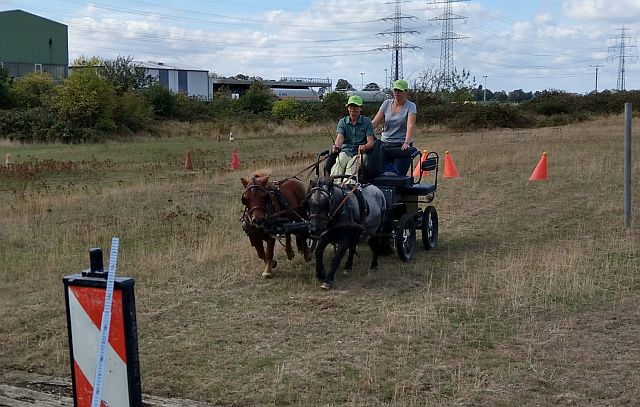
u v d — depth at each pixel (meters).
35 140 39.03
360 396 5.78
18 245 11.89
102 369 4.15
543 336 7.09
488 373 6.17
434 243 11.59
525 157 23.03
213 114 55.81
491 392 5.77
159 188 18.02
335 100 57.31
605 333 7.14
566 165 20.88
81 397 4.52
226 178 19.91
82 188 18.78
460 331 7.27
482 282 9.16
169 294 8.91
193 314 8.12
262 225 8.98
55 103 41.88
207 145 36.91
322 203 8.84
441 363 6.43
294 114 53.00
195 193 17.30
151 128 45.53
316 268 9.32
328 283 9.08
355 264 10.45
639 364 6.29
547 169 20.12
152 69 84.31
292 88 115.56
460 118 46.16
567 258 10.12
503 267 9.87
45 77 52.47
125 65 57.94
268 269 9.71
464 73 67.06
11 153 32.16
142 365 6.58
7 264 10.50
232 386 6.08
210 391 5.99
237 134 45.19
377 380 6.05
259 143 37.56
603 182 17.58
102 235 12.37
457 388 5.84
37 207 15.34
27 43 70.50
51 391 6.12
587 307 8.00
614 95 52.69
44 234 12.65
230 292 9.01
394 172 10.77
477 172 20.08
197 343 7.16
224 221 13.62
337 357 6.66
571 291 8.56
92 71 42.88
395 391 5.75
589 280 8.92
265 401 5.77
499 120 45.50
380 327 7.49
